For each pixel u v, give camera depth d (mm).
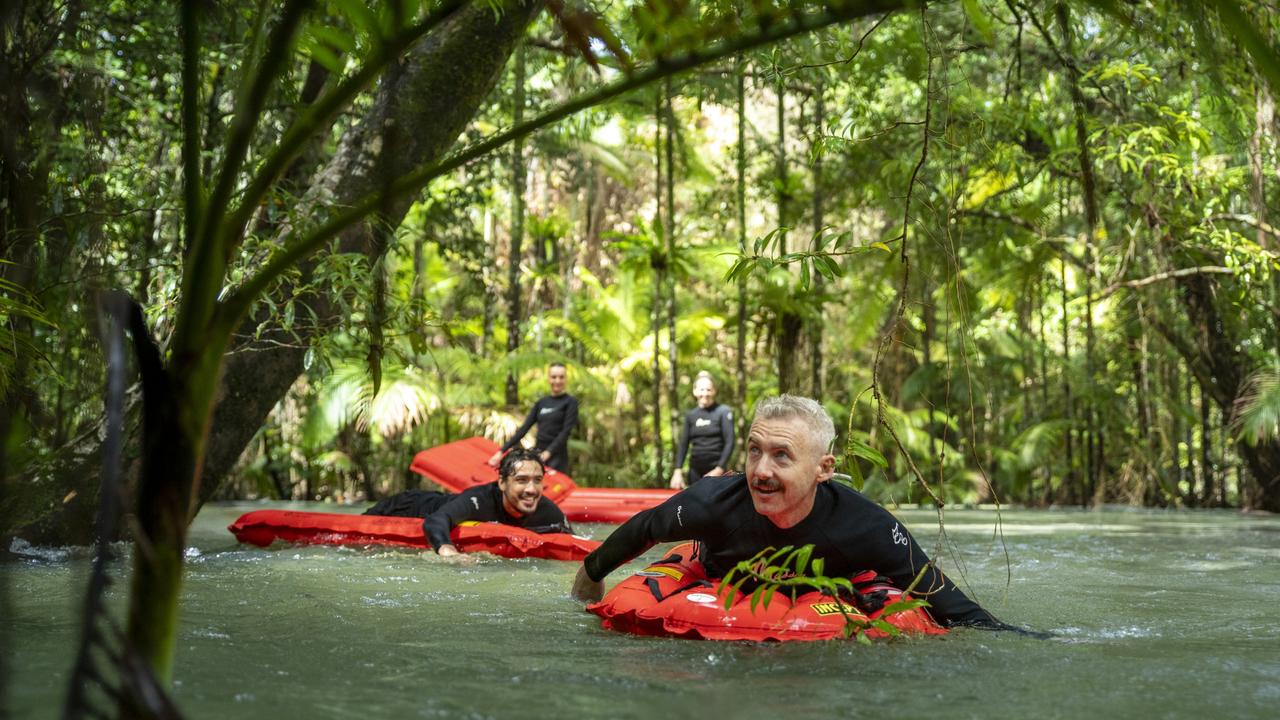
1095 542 7035
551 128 13914
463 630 2850
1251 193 10047
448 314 18344
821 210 14047
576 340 19984
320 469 16516
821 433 2895
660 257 14336
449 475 9070
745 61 4059
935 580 2977
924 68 3879
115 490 1115
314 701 1866
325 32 1639
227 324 1289
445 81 5684
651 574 3113
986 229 14414
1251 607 3574
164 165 7473
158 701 1021
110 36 6836
